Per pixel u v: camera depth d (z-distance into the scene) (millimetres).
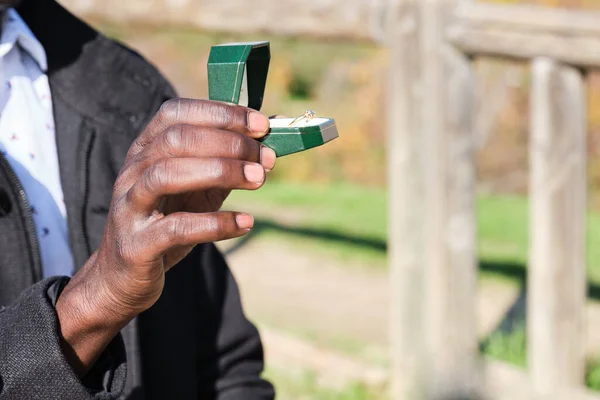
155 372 1377
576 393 3711
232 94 968
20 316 1012
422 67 3730
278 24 4164
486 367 3943
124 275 928
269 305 5324
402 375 4023
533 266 3711
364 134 10680
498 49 3594
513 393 3836
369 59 12164
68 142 1348
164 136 875
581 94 3564
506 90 9430
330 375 4211
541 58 3527
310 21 4035
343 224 7355
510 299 5352
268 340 4504
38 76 1361
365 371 4129
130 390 1301
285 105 12820
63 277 1057
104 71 1412
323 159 10570
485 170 9484
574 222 3645
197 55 12109
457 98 3721
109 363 1060
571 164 3604
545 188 3615
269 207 8031
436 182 3785
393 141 3850
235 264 6203
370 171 10398
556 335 3701
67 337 1005
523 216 7910
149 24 4719
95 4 4887
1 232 1210
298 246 6617
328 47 13859
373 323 4973
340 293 5551
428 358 3928
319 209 8016
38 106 1340
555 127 3566
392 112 3832
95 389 1034
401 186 3855
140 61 1478
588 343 4617
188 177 851
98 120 1375
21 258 1217
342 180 10461
